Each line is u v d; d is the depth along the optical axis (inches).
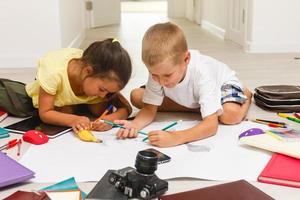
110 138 52.4
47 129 55.2
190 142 50.5
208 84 54.6
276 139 47.9
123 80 53.2
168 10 241.8
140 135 53.5
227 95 58.7
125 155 46.8
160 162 44.3
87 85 54.1
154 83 56.9
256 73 101.4
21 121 59.7
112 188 38.2
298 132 51.8
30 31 113.7
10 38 113.9
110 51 52.5
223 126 56.9
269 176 41.0
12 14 112.5
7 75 103.0
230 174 42.3
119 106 61.9
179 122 59.3
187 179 41.6
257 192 37.3
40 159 45.9
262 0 133.6
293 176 40.9
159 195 37.6
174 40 48.7
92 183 40.7
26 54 114.8
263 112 66.3
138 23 211.6
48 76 56.6
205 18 197.3
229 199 36.1
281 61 118.7
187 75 54.5
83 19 166.2
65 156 46.7
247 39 139.9
